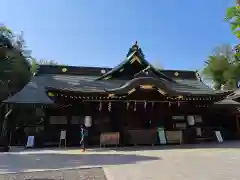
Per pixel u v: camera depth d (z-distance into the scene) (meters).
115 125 16.08
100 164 8.09
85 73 20.69
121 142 15.34
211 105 18.23
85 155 10.63
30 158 9.67
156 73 18.80
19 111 16.88
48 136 15.89
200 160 8.88
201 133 18.19
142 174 6.59
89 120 15.82
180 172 6.82
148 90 16.02
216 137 17.31
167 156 10.04
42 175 6.57
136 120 16.38
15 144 16.36
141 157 9.78
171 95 15.80
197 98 16.56
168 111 17.05
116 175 6.50
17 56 25.88
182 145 15.12
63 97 14.98
